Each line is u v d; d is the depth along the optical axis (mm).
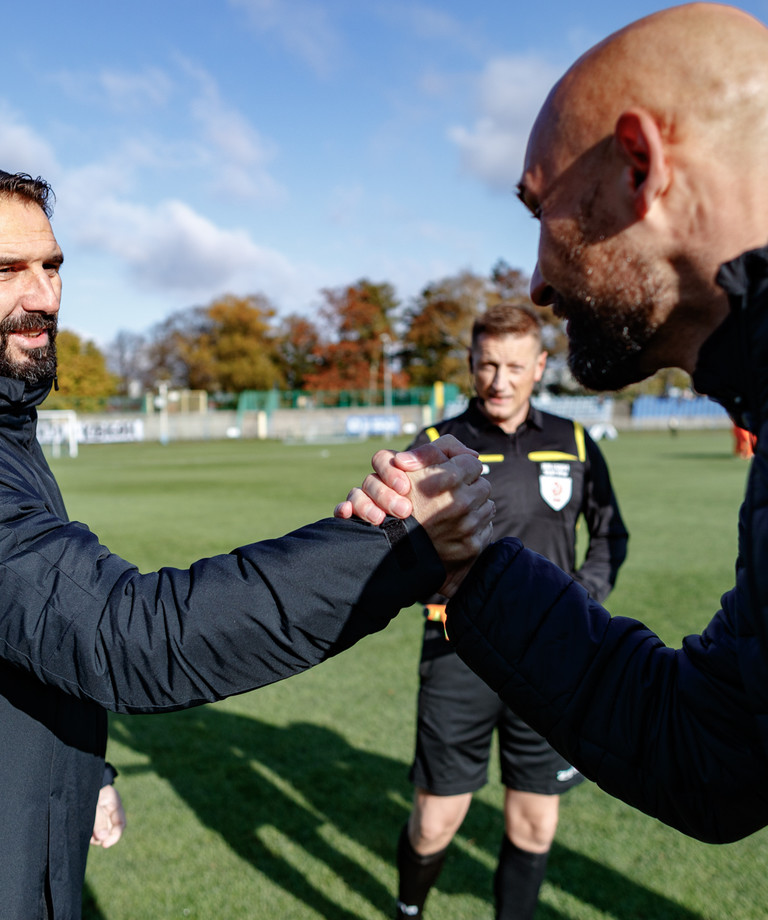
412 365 58500
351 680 4633
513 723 2252
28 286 1252
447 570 1059
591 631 1038
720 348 812
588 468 2678
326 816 3109
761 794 850
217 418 45906
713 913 2477
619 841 2928
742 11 833
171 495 13719
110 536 9109
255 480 16719
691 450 26969
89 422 39062
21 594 975
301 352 61000
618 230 834
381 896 2594
